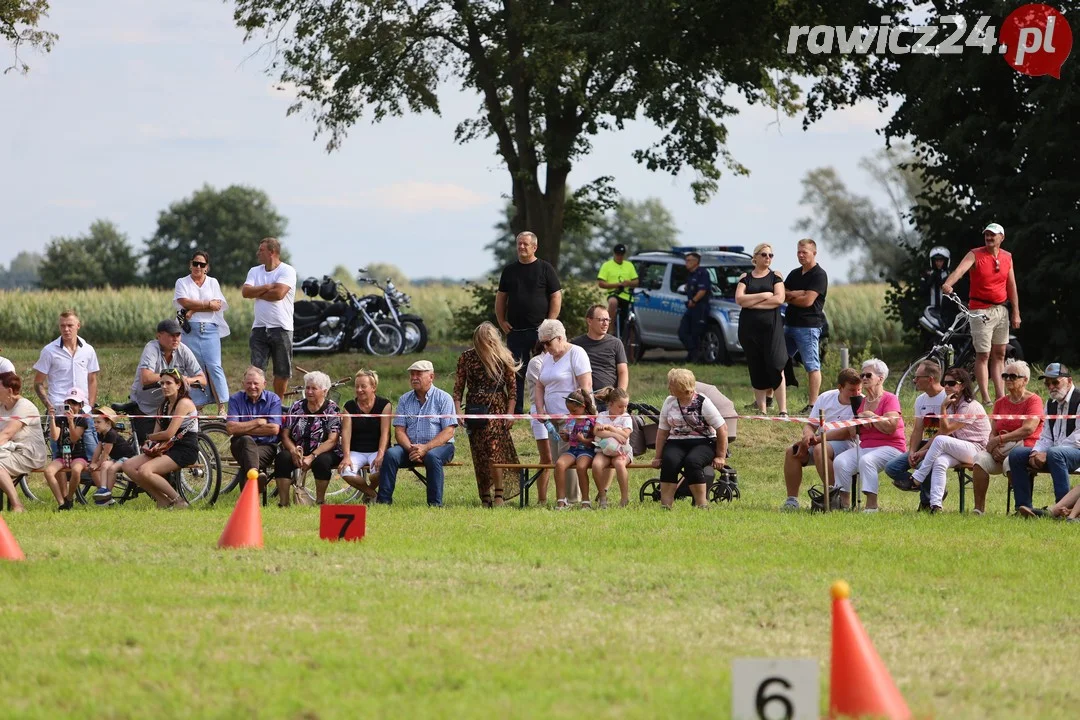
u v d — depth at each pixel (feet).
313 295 208.85
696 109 239.50
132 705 44.34
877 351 212.84
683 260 201.36
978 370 128.57
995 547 76.79
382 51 249.75
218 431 106.22
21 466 95.14
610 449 94.79
